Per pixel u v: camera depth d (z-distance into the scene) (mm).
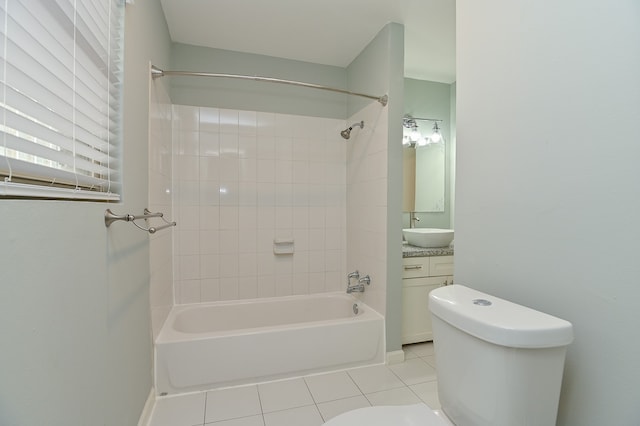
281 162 2498
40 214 609
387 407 933
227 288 2379
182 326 2090
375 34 2141
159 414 1464
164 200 1909
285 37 2182
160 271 1770
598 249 709
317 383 1754
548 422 728
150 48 1537
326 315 2516
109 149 1034
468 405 823
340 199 2666
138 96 1310
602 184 698
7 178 588
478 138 1061
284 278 2520
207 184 2322
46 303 628
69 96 755
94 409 853
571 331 708
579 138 745
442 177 2922
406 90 2822
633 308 647
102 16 932
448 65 2576
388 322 2016
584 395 749
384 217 2041
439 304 918
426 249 2324
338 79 2646
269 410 1504
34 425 580
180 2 1787
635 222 640
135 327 1253
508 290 951
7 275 514
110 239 981
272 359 1761
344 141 2674
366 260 2293
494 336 721
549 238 824
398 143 2021
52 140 684
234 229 2389
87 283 816
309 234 2582
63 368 690
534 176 862
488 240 1025
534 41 855
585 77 728
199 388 1653
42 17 642
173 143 2242
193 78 2281
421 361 2037
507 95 946
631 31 640
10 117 540
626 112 650
